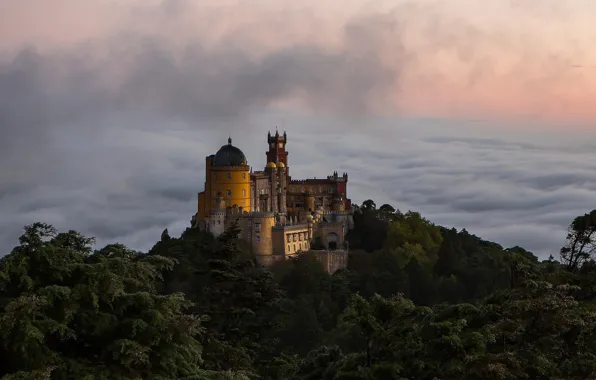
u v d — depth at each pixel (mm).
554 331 64500
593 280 72812
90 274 52312
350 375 64375
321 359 77750
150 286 57156
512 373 59656
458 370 60969
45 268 52938
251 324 89562
